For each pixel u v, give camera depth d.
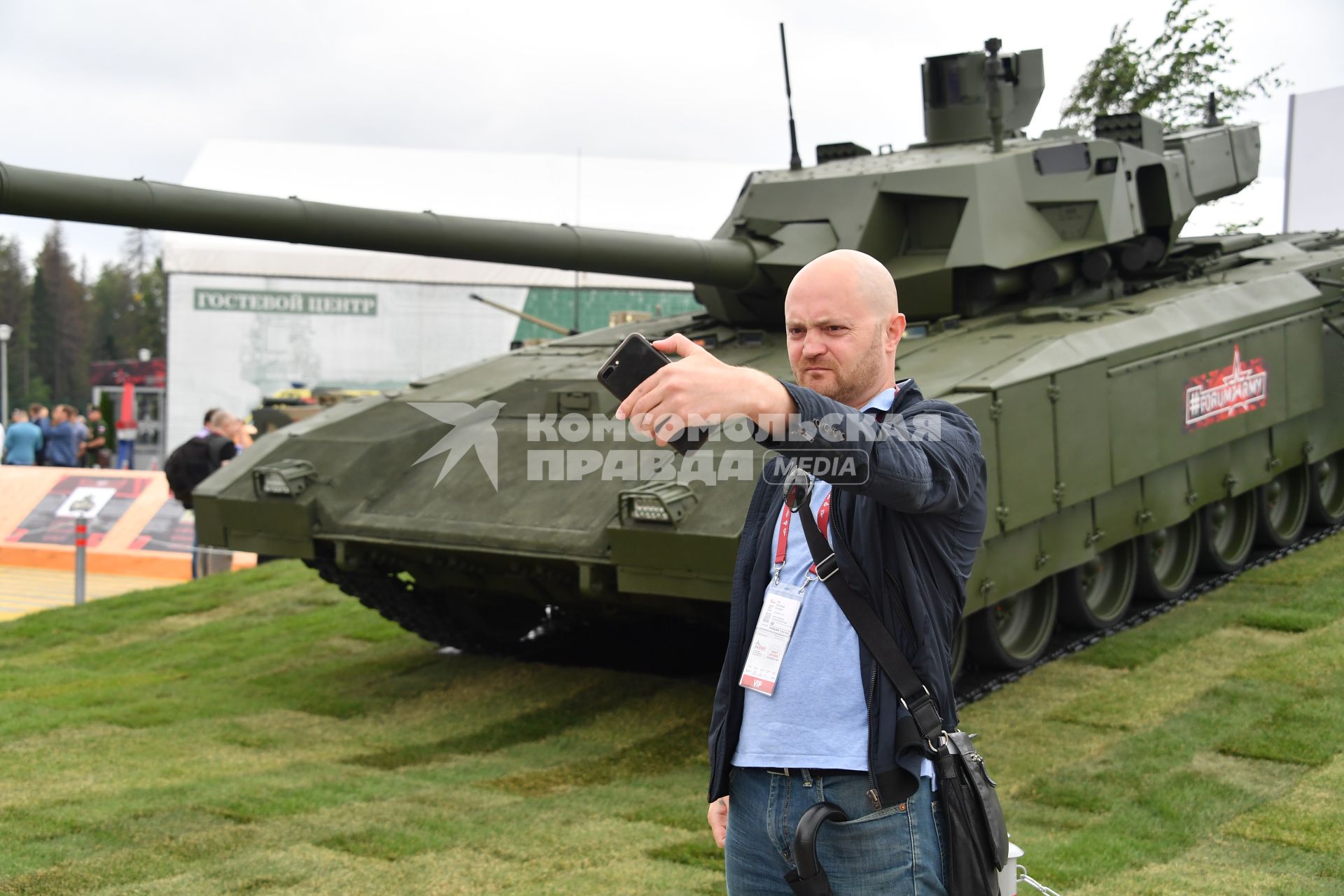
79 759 7.21
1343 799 5.96
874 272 2.92
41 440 20.36
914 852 2.79
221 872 5.41
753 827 2.94
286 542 8.38
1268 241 12.25
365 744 7.64
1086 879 5.18
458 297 23.05
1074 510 8.45
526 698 8.68
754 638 2.97
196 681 9.29
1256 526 11.14
